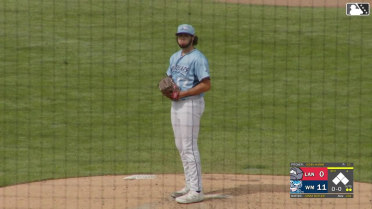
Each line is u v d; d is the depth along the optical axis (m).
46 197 30.97
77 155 43.28
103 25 89.19
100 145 46.12
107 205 29.06
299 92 63.88
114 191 31.61
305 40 84.56
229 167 39.50
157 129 51.06
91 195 31.02
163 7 98.25
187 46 27.98
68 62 73.31
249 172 37.91
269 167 39.56
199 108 28.48
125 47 80.31
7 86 63.47
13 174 38.03
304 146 46.19
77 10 95.31
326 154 43.88
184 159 29.38
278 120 54.16
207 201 28.95
